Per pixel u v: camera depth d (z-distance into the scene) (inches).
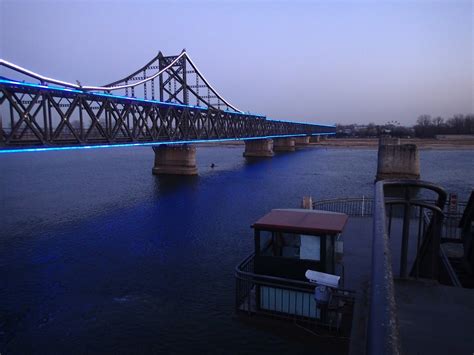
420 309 199.3
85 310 649.0
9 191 1991.9
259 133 4077.3
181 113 2474.2
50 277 793.6
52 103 1390.3
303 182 2236.7
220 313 626.5
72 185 2209.6
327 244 386.9
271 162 3713.1
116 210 1483.8
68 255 935.0
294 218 424.2
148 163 3782.0
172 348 533.6
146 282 761.6
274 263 394.6
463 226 429.1
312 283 362.9
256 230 402.6
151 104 2030.0
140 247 994.7
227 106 3516.2
